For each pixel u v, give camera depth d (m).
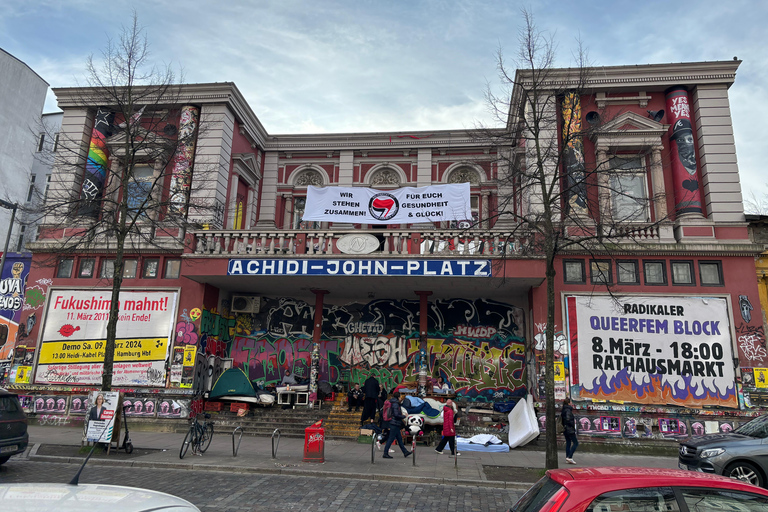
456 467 11.95
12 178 29.19
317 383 18.64
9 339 19.50
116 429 12.71
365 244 16.83
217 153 19.27
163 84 15.62
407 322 19.64
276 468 11.16
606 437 15.53
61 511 2.76
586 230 14.88
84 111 20.31
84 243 16.77
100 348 18.23
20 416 10.75
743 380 15.57
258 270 16.95
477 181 22.27
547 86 17.50
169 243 18.34
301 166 23.50
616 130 17.80
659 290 16.50
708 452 9.91
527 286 17.62
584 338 16.36
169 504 3.20
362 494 9.35
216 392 18.14
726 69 17.69
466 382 18.72
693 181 17.22
